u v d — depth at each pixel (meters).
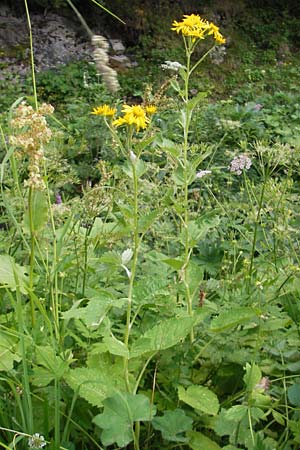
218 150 6.38
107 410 1.77
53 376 1.96
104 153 5.73
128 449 2.00
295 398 1.95
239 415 1.84
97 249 2.73
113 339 1.85
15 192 2.98
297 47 13.18
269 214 3.48
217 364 2.21
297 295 2.65
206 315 2.11
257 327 2.26
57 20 11.99
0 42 11.38
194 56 11.77
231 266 3.02
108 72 1.95
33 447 1.74
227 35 12.59
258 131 7.33
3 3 11.91
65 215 2.86
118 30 12.15
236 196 4.60
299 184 4.75
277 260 2.83
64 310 2.38
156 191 3.18
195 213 3.31
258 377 1.90
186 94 2.24
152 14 12.23
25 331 2.15
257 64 12.38
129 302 1.91
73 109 8.50
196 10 12.82
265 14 13.30
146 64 11.58
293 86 11.41
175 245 3.22
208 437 2.05
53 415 1.98
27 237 2.89
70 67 10.77
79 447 2.02
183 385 2.10
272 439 1.94
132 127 1.87
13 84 10.17
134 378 2.01
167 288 2.28
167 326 1.87
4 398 1.97
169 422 1.84
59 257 2.57
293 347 2.31
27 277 2.33
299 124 8.02
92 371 1.91
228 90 11.45
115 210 3.22
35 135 2.01
